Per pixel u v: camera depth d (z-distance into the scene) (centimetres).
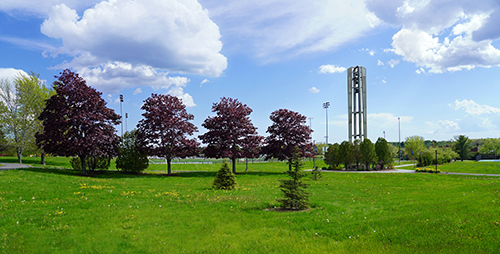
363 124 7006
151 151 3912
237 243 1016
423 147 9550
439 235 979
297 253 912
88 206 1549
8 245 1002
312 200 1800
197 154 4281
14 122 4394
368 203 1684
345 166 6116
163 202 1714
